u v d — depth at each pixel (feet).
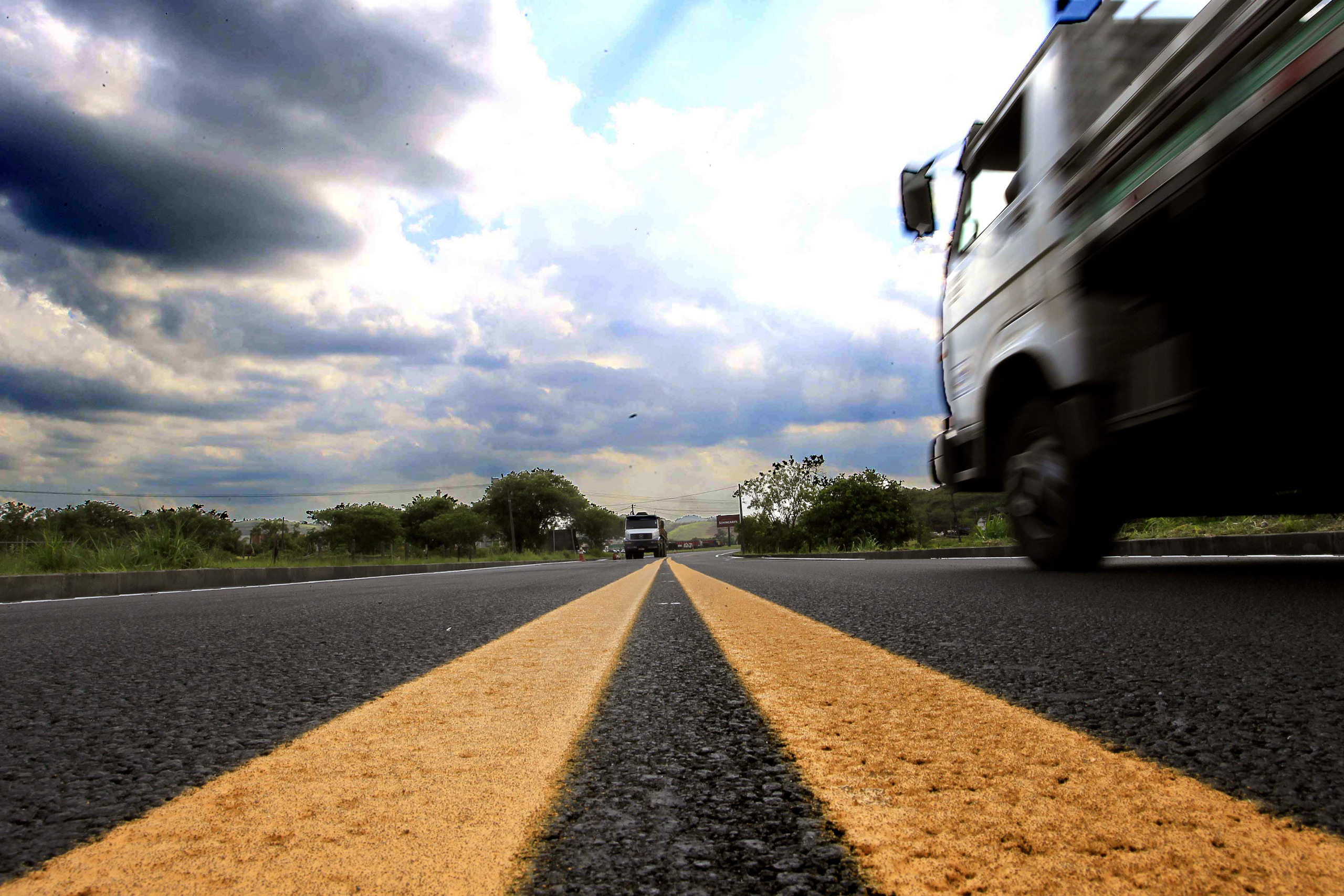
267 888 2.29
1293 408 10.17
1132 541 26.96
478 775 3.47
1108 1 12.86
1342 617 7.88
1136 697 4.66
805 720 4.34
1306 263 9.38
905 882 2.19
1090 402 13.37
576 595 18.58
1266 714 4.13
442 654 8.13
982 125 17.19
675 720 4.54
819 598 13.82
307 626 12.03
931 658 6.45
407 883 2.32
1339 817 2.58
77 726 4.95
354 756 3.83
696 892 2.20
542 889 2.26
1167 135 10.79
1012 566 22.90
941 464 19.53
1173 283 11.14
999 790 2.95
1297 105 8.58
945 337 19.47
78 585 33.71
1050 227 14.25
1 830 2.89
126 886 2.32
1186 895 2.03
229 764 3.88
